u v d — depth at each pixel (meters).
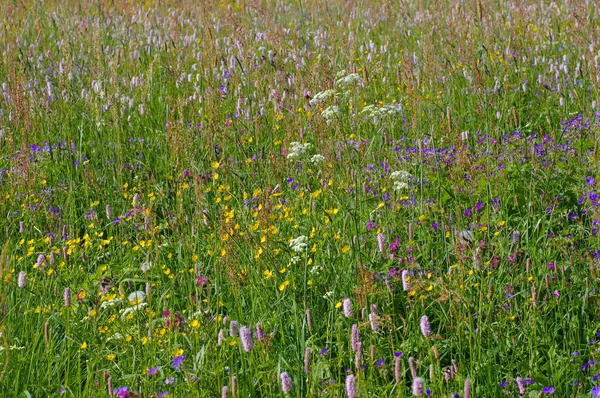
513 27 12.36
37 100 9.80
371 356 4.56
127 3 16.48
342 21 14.33
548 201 6.66
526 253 5.70
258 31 13.88
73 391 5.12
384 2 14.71
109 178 8.46
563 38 12.16
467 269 5.41
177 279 6.27
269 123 9.20
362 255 5.87
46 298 6.04
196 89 10.13
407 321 5.21
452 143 7.59
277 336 5.43
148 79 10.52
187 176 7.68
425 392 4.38
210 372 4.72
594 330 4.95
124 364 5.13
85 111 9.97
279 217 6.73
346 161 7.26
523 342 5.00
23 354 5.36
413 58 11.08
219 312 5.88
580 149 7.48
